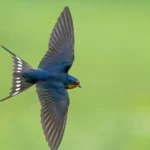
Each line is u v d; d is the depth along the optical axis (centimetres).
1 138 1752
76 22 3641
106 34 3403
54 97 744
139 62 2845
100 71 2628
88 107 2130
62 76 762
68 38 802
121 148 1781
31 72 746
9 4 3753
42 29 3297
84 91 2294
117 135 1847
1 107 1998
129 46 3166
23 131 1808
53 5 3872
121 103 2216
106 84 2441
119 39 3309
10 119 1894
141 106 2192
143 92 2370
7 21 3381
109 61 2822
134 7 3978
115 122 1955
